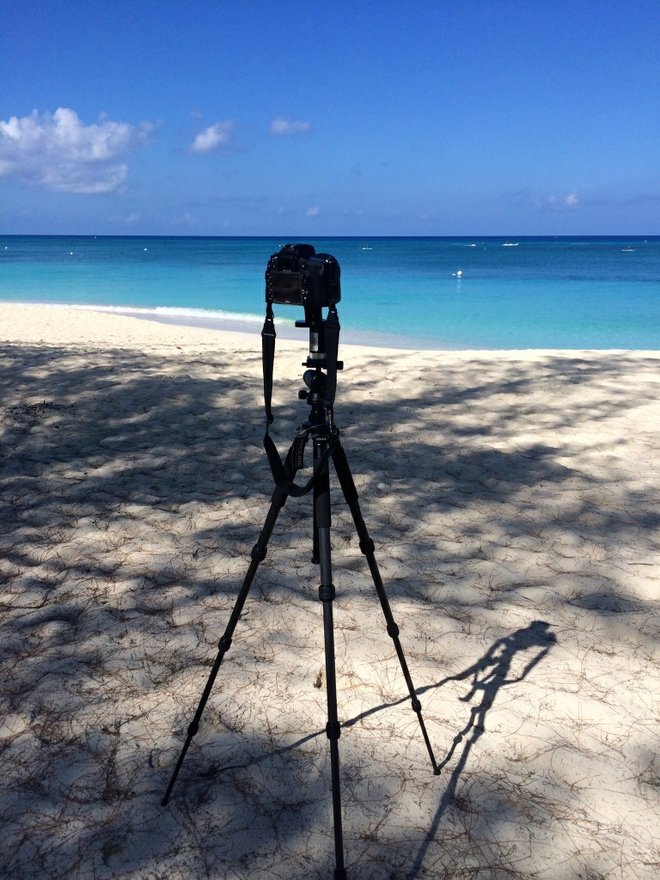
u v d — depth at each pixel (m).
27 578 3.67
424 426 6.56
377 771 2.36
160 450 5.80
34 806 2.21
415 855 2.04
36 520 4.41
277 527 4.36
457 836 2.11
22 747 2.46
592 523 4.41
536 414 6.94
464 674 2.87
